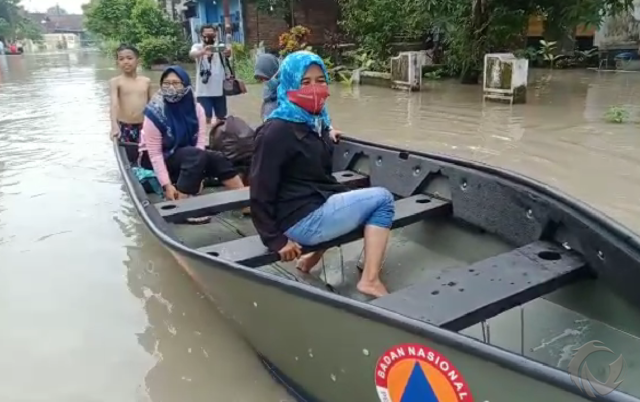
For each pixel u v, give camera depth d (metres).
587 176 5.28
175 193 4.15
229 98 11.88
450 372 1.68
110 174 6.06
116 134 5.40
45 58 38.91
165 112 4.32
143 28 23.73
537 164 5.74
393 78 12.27
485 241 3.19
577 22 11.04
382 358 1.88
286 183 2.68
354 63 15.62
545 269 2.41
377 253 2.71
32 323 3.19
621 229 2.29
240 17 19.92
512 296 2.20
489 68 9.78
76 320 3.22
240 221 4.23
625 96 9.73
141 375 2.73
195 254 2.56
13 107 11.52
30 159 6.79
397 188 3.87
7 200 5.27
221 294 2.66
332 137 4.35
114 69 23.06
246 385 2.64
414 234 3.65
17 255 4.06
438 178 3.54
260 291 2.28
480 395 1.64
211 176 4.47
